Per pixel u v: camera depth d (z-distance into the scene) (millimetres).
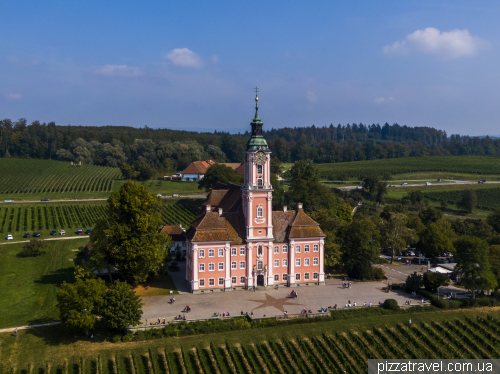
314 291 112500
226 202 131250
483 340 87812
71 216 193125
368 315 98125
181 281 118250
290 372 75938
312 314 96062
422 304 103625
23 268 125688
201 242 108562
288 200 183125
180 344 83750
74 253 140625
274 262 115500
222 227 111438
